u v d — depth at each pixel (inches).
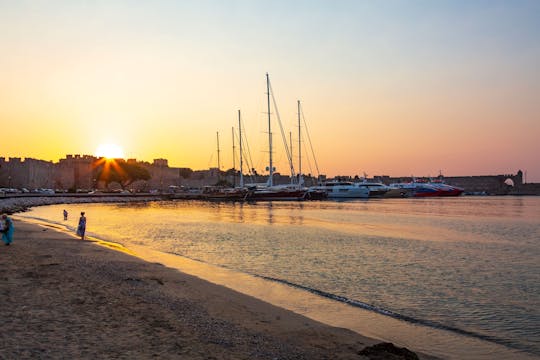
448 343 514.6
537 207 4284.0
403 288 800.9
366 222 2375.7
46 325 442.6
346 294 748.0
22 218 2250.2
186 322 487.8
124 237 1567.4
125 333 433.1
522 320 613.3
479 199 6692.9
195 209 3575.3
